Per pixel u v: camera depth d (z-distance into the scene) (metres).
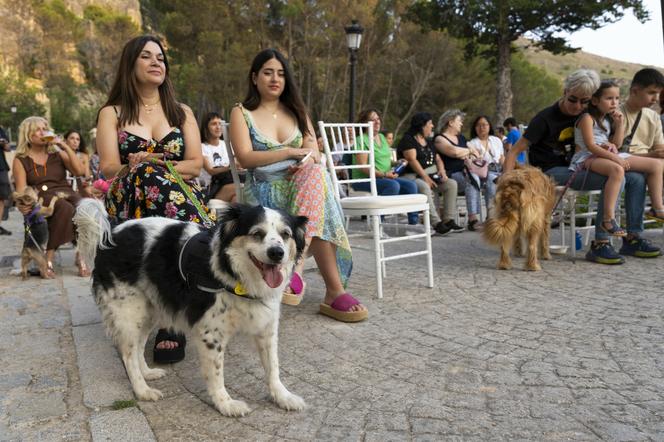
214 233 2.52
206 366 2.47
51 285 5.20
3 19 62.03
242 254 2.41
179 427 2.33
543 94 42.28
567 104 5.57
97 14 74.00
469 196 8.20
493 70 26.72
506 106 23.55
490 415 2.32
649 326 3.42
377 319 3.78
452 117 8.48
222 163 7.21
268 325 2.54
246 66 28.38
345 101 33.03
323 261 3.81
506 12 21.94
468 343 3.23
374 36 31.20
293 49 30.72
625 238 5.70
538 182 5.14
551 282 4.69
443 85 33.44
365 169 7.29
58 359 3.20
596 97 5.51
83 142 9.11
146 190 3.19
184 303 2.50
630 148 5.79
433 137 8.66
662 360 2.86
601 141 5.54
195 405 2.55
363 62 31.72
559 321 3.59
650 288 4.34
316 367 2.95
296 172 3.79
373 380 2.75
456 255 6.11
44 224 5.45
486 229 5.25
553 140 5.88
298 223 2.70
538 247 5.68
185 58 31.02
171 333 3.12
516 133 10.86
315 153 3.89
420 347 3.20
